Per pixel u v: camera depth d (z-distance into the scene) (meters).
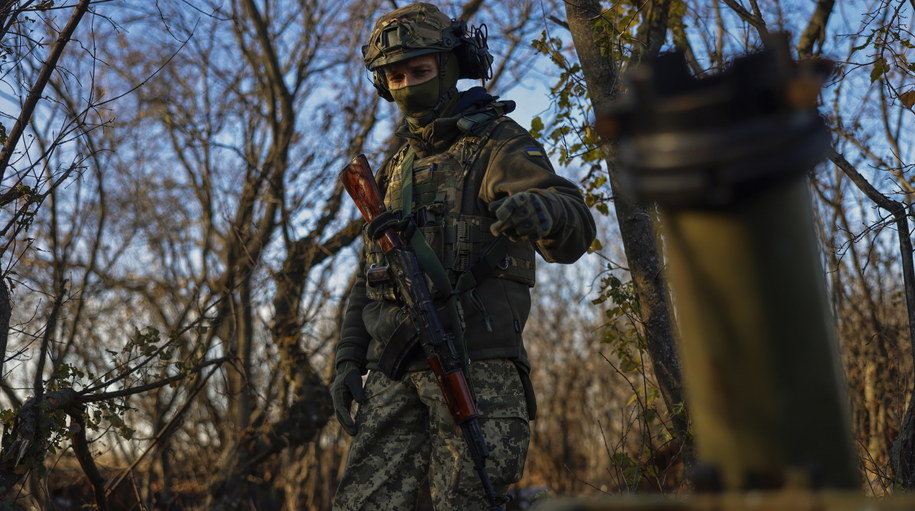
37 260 6.08
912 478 2.90
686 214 0.59
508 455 2.45
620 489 3.39
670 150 0.57
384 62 2.65
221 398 7.89
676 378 3.25
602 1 4.01
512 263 2.55
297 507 8.87
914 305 3.15
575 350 11.75
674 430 3.28
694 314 0.62
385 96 2.90
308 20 8.25
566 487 10.15
